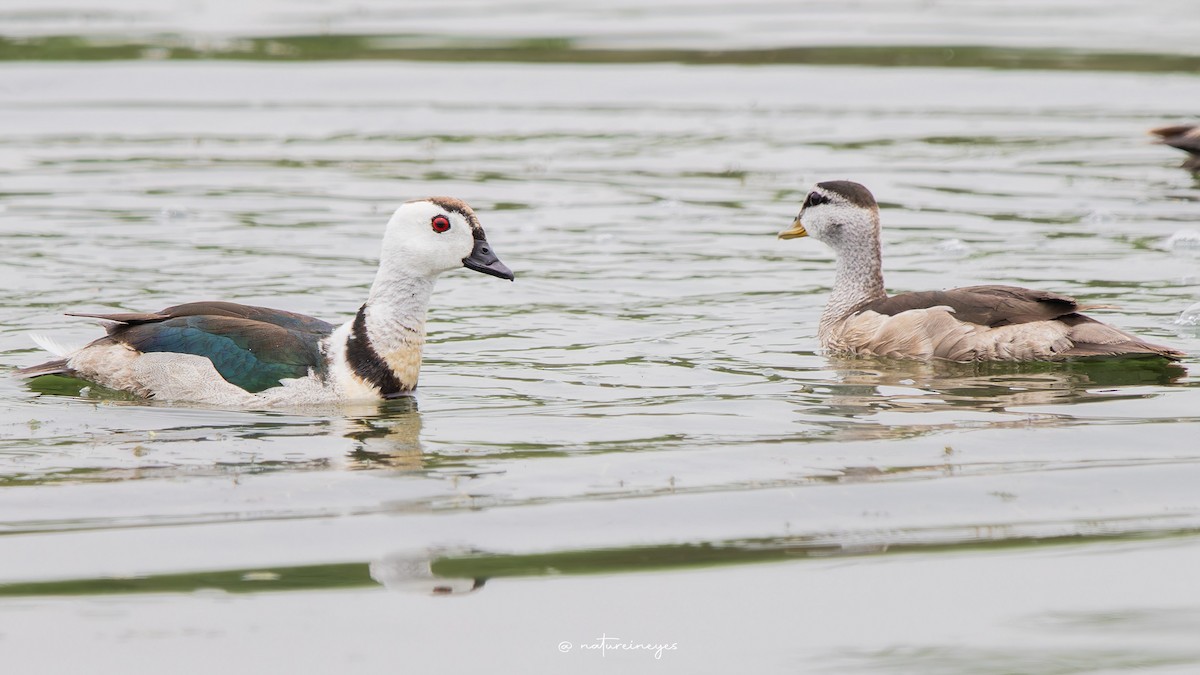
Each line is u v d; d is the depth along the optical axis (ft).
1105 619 33.45
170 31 125.70
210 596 34.22
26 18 130.72
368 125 97.96
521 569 35.76
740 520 38.37
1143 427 45.06
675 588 34.88
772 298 62.85
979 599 34.45
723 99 105.40
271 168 86.43
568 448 43.75
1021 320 52.42
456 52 118.73
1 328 56.75
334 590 34.60
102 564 35.65
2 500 39.27
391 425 45.93
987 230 73.26
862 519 38.47
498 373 52.16
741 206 78.64
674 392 49.73
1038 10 138.41
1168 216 75.61
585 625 33.17
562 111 102.17
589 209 77.97
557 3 140.87
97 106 101.91
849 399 48.62
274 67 113.29
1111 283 63.26
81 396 48.65
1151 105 102.58
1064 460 42.34
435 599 34.32
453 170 86.33
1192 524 37.99
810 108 103.04
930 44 122.21
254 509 38.86
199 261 67.21
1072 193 80.69
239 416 46.70
